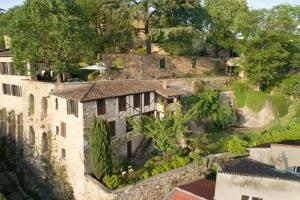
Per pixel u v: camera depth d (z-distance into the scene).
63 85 31.06
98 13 42.78
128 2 40.84
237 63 45.56
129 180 25.16
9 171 37.19
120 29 43.91
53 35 30.31
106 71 39.38
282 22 40.69
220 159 30.36
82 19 33.06
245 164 24.00
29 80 35.16
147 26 44.12
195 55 53.28
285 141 27.22
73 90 29.81
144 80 36.88
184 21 44.69
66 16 30.91
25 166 36.41
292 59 44.19
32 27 30.36
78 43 31.78
